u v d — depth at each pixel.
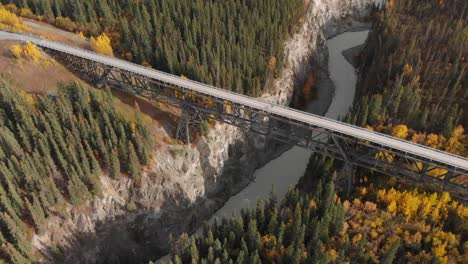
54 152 83.31
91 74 104.62
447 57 119.56
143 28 119.50
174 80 95.12
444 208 78.62
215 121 104.44
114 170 86.62
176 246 78.88
